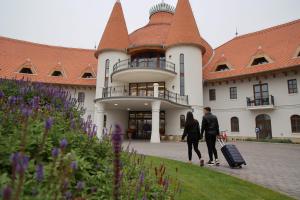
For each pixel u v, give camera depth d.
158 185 4.19
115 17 32.78
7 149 2.90
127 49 31.20
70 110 6.04
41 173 2.26
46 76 34.84
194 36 29.30
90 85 34.16
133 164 4.74
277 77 26.61
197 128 8.98
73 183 3.14
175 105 25.58
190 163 9.08
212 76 30.52
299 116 24.83
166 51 29.95
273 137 26.05
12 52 36.56
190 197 5.00
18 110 4.14
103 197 3.23
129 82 30.53
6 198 1.41
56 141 3.72
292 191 6.10
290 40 28.59
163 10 39.62
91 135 4.25
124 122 30.39
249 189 6.01
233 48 33.62
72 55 39.69
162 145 18.53
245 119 28.12
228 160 8.88
